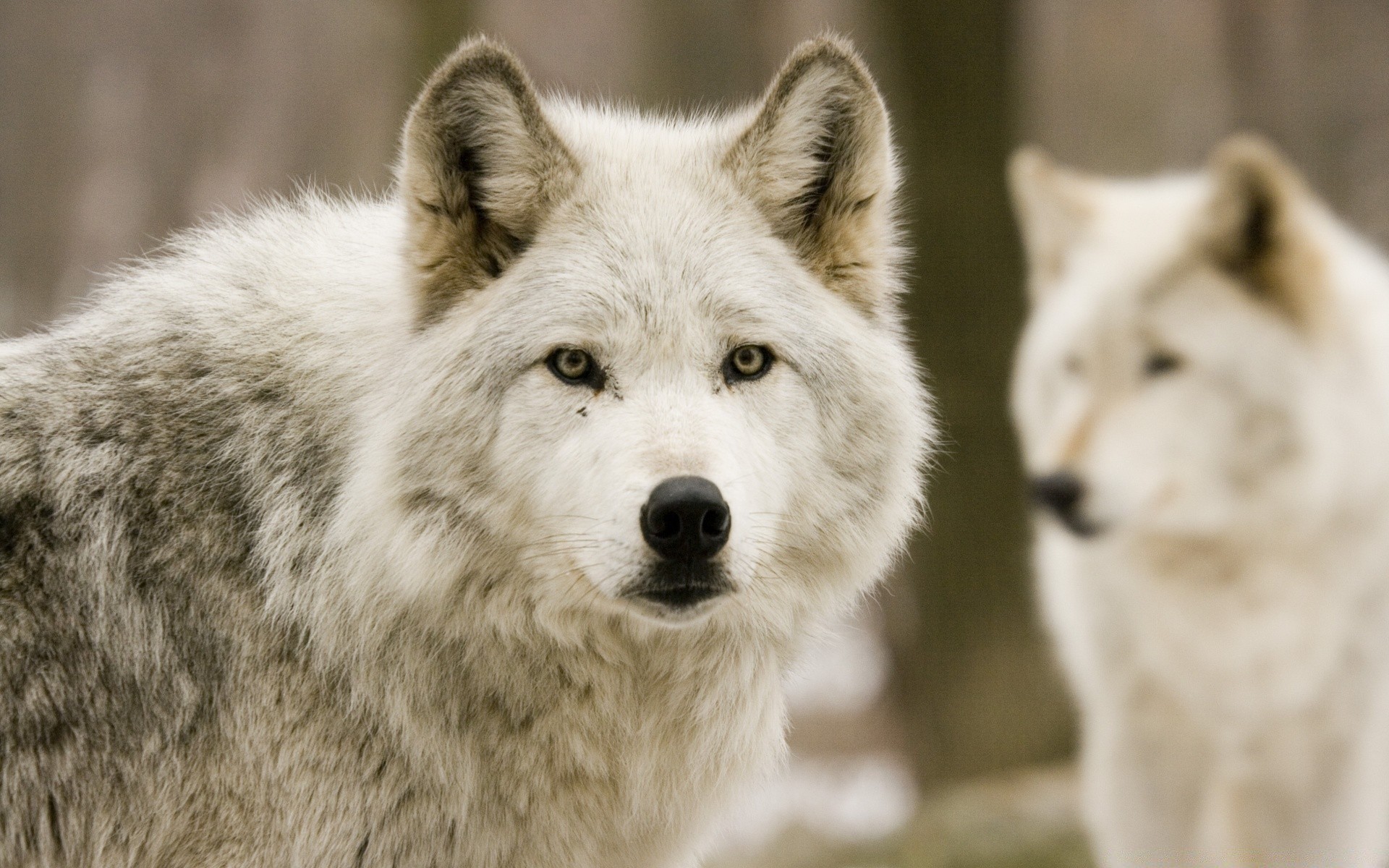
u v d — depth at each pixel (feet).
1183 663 47.80
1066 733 76.89
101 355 27.22
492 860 26.68
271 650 25.67
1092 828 51.52
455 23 85.05
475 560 26.35
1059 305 50.70
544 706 26.55
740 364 27.55
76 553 25.55
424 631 26.11
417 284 27.37
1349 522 46.47
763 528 26.55
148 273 28.73
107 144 233.14
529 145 27.53
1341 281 49.42
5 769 24.72
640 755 27.17
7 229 224.94
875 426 28.89
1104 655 49.42
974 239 78.23
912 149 79.46
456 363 26.53
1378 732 47.39
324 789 25.57
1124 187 57.06
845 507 28.50
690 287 27.09
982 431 77.92
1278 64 206.39
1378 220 189.06
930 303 78.74
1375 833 48.06
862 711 104.37
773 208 29.35
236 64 233.96
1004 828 62.85
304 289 28.04
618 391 26.50
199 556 25.77
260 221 29.58
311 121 219.41
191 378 26.81
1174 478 47.01
